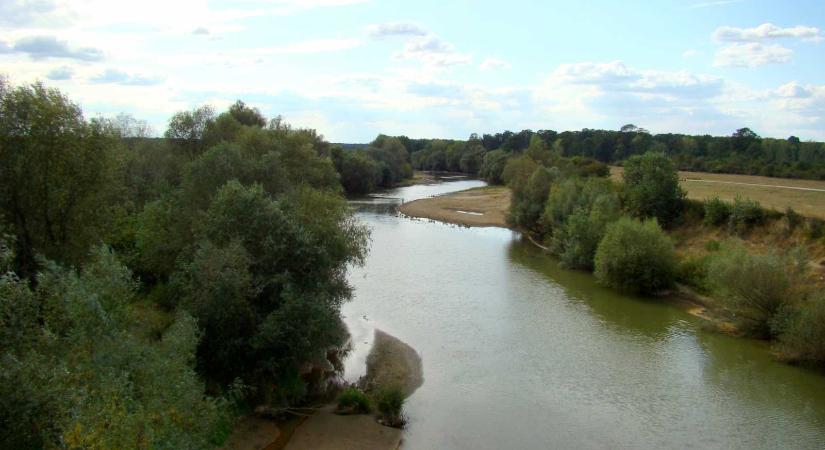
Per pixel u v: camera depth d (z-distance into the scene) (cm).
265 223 2886
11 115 2578
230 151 3725
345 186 12294
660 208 5941
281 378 2725
